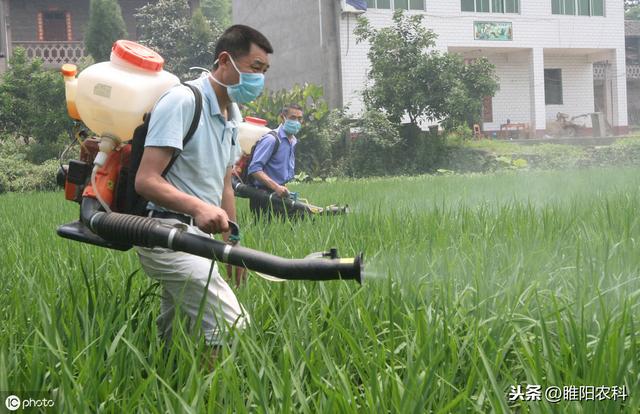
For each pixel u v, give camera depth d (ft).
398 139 89.97
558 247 17.22
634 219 21.39
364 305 12.51
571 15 112.78
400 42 91.15
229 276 13.94
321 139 88.12
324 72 100.17
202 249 10.46
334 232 20.22
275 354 11.09
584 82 119.96
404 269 13.99
